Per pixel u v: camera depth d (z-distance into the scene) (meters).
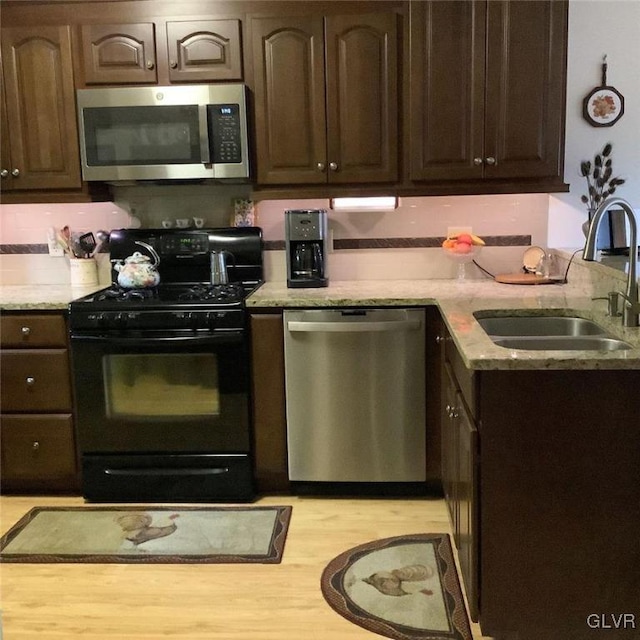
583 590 2.07
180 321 3.09
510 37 3.16
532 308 2.73
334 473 3.21
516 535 2.05
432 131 3.25
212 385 3.14
